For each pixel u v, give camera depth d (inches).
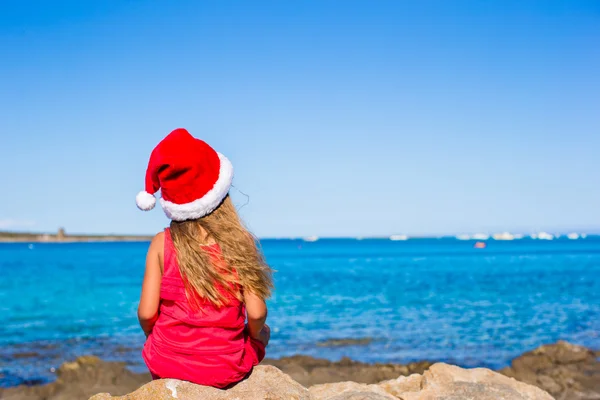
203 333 119.4
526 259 2242.9
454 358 418.3
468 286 1031.6
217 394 120.4
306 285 1075.3
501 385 184.9
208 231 120.0
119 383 328.2
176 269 118.8
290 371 353.1
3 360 407.2
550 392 301.9
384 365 380.2
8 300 861.2
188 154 115.8
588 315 636.1
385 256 2667.3
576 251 3228.3
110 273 1515.7
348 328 560.7
